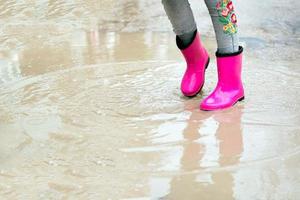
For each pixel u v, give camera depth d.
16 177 3.02
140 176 2.99
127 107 3.88
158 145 3.33
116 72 4.61
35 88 4.32
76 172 3.05
